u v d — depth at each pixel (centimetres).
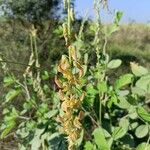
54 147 319
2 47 1016
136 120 298
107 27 327
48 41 1014
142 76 288
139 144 280
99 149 268
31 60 389
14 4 1369
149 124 284
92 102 295
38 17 1379
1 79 719
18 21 1211
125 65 972
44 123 331
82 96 217
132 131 299
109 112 307
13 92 371
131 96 286
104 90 289
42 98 375
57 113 327
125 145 290
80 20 938
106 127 300
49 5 1416
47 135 329
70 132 217
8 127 360
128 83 289
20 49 1006
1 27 1128
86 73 322
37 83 380
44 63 949
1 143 672
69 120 217
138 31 2488
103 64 316
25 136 353
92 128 310
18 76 704
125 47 1964
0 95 696
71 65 217
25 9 1370
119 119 309
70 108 215
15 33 1079
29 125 352
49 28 1101
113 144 292
